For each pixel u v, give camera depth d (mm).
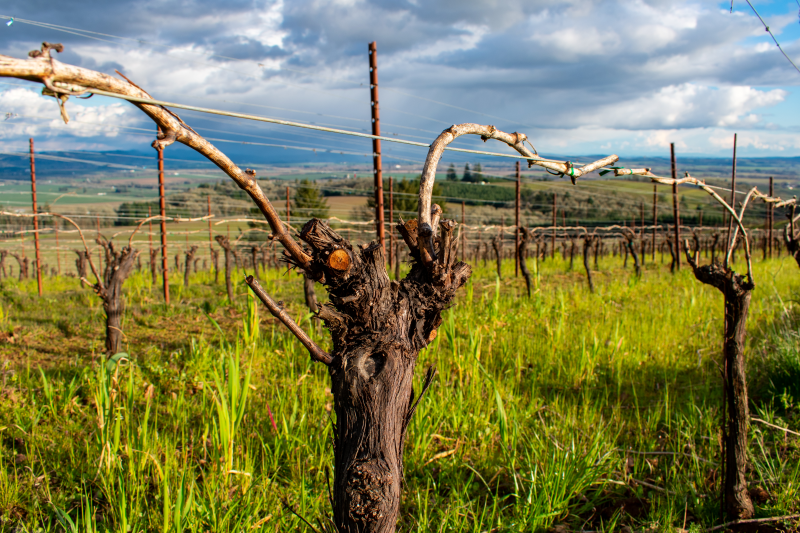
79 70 1009
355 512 1580
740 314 3160
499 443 4184
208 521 2998
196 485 3311
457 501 3377
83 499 3418
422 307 1843
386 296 1761
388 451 1657
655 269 17578
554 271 16734
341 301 1683
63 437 4219
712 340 6992
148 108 1159
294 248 1666
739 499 3250
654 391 5480
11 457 3953
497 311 7953
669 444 4254
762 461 3885
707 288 11422
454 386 5273
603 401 5211
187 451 3957
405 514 3430
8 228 19828
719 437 4031
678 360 6223
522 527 3201
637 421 4746
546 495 3311
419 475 3818
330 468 3660
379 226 10102
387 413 1670
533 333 7516
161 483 3338
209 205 18625
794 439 4059
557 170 2289
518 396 5031
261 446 4012
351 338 1755
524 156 2148
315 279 1759
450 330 5363
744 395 3215
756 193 3475
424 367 5809
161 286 13992
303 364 6000
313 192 35219
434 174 1821
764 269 14312
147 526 3062
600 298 10008
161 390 5227
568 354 6352
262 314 9570
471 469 3848
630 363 6090
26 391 5207
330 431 4039
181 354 6566
